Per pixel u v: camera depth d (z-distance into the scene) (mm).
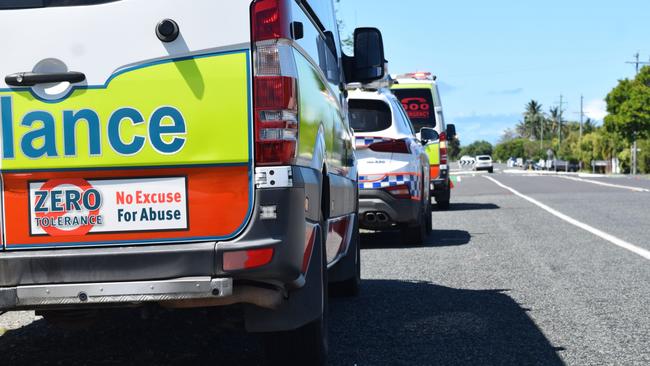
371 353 5445
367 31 6680
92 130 3893
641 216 16141
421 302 7297
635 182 38906
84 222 3904
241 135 3889
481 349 5523
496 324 6309
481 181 44031
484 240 12258
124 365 5164
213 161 3887
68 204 3902
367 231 14211
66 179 3900
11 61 3904
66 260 3852
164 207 3898
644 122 74438
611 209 18141
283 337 4582
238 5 3912
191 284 3834
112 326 6270
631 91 75438
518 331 6055
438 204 19969
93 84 3889
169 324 6320
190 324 6312
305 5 4730
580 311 6758
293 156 3951
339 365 5141
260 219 3883
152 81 3887
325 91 5246
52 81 3893
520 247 11242
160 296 3840
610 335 5891
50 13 3914
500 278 8555
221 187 3893
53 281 3867
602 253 10406
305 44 4543
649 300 7188
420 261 10000
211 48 3896
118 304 3947
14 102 3895
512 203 21469
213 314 4535
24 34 3908
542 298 7375
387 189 11016
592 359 5230
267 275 3891
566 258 10000
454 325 6293
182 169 3895
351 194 6875
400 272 9125
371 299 7492
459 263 9750
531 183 38719
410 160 11164
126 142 3893
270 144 3883
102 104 3887
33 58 3902
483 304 7141
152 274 3852
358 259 7617
